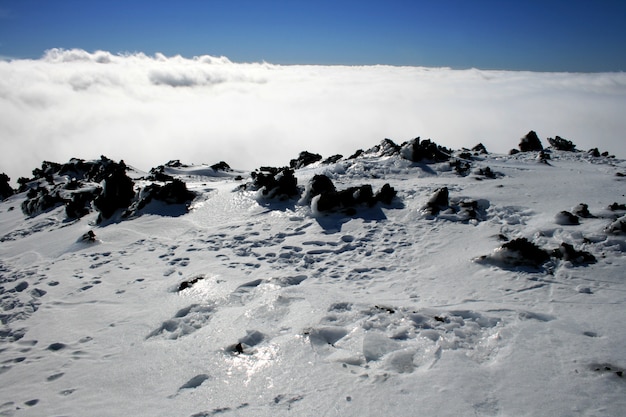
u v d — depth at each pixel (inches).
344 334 261.6
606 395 185.0
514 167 823.1
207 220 589.0
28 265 512.7
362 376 213.5
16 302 379.9
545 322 259.3
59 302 374.3
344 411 187.5
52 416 210.2
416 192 620.7
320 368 224.2
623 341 230.2
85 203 812.0
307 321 278.2
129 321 320.2
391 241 455.8
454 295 315.6
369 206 562.6
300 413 189.5
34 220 823.7
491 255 369.4
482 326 261.1
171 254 478.3
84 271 453.1
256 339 264.8
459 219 499.8
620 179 685.9
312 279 370.3
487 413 178.2
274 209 596.7
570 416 173.2
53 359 273.3
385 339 248.8
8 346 299.0
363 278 367.9
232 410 197.8
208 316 311.9
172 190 676.1
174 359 254.4
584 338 235.9
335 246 455.2
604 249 376.8
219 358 247.9
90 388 234.4
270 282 362.6
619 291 303.6
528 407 180.1
